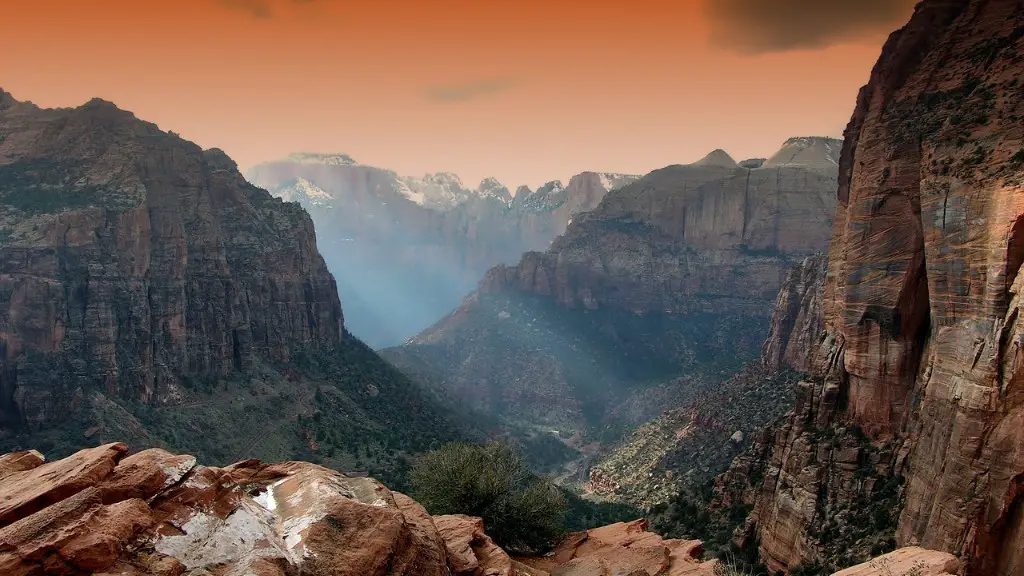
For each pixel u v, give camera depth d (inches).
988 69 2203.5
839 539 2153.1
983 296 1766.7
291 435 4343.0
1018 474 1581.0
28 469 697.0
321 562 633.6
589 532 1365.7
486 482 1261.1
